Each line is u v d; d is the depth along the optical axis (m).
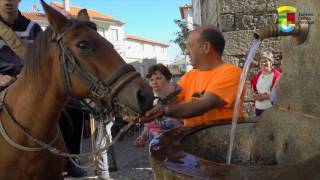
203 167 1.38
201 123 2.56
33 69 2.57
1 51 3.28
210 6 9.16
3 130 2.65
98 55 2.32
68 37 2.39
